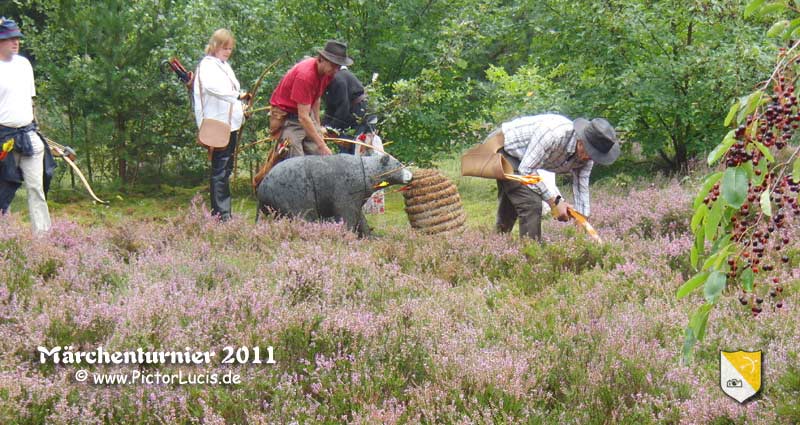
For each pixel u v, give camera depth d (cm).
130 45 1296
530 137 759
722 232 284
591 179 1393
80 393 404
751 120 252
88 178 1312
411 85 1178
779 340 504
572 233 816
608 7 1299
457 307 578
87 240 720
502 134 771
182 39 1287
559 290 653
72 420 387
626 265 675
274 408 411
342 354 479
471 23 1266
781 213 254
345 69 1041
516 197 777
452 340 480
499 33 1455
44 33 1366
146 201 1254
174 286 556
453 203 891
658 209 901
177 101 1327
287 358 467
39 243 659
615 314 561
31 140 782
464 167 776
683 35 1350
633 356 466
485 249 749
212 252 704
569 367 459
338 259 663
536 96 1355
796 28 284
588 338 509
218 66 878
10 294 541
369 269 648
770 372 436
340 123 1041
